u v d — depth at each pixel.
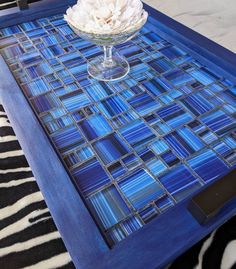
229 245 0.59
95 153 0.64
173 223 0.49
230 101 0.75
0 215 0.67
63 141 0.66
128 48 0.92
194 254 0.58
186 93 0.77
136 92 0.78
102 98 0.76
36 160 0.61
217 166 0.61
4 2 1.29
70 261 0.60
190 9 1.42
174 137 0.66
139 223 0.52
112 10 0.65
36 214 0.67
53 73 0.84
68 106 0.74
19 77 0.83
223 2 1.42
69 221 0.51
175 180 0.58
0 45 0.94
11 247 0.62
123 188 0.58
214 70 0.83
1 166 0.77
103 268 0.45
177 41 0.92
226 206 0.50
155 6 1.45
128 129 0.69
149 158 0.62
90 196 0.57
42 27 1.01
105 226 0.52
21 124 0.68
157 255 0.46
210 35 1.26
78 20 0.67
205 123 0.69
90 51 0.91
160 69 0.84
